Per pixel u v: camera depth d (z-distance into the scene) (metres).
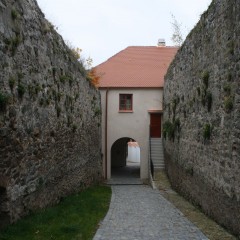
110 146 23.17
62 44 10.73
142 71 24.62
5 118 6.22
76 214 8.76
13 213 6.60
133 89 23.31
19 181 6.91
